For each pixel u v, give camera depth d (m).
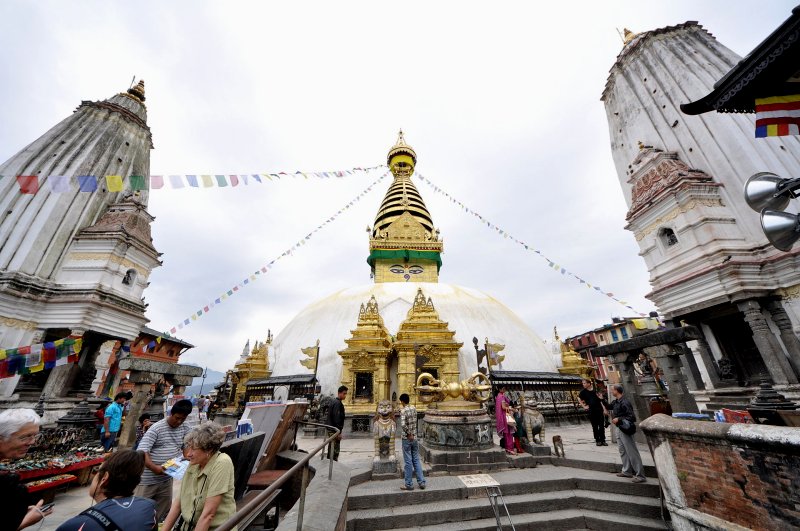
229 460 3.82
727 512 5.35
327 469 7.02
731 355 16.09
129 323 20.20
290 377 18.34
